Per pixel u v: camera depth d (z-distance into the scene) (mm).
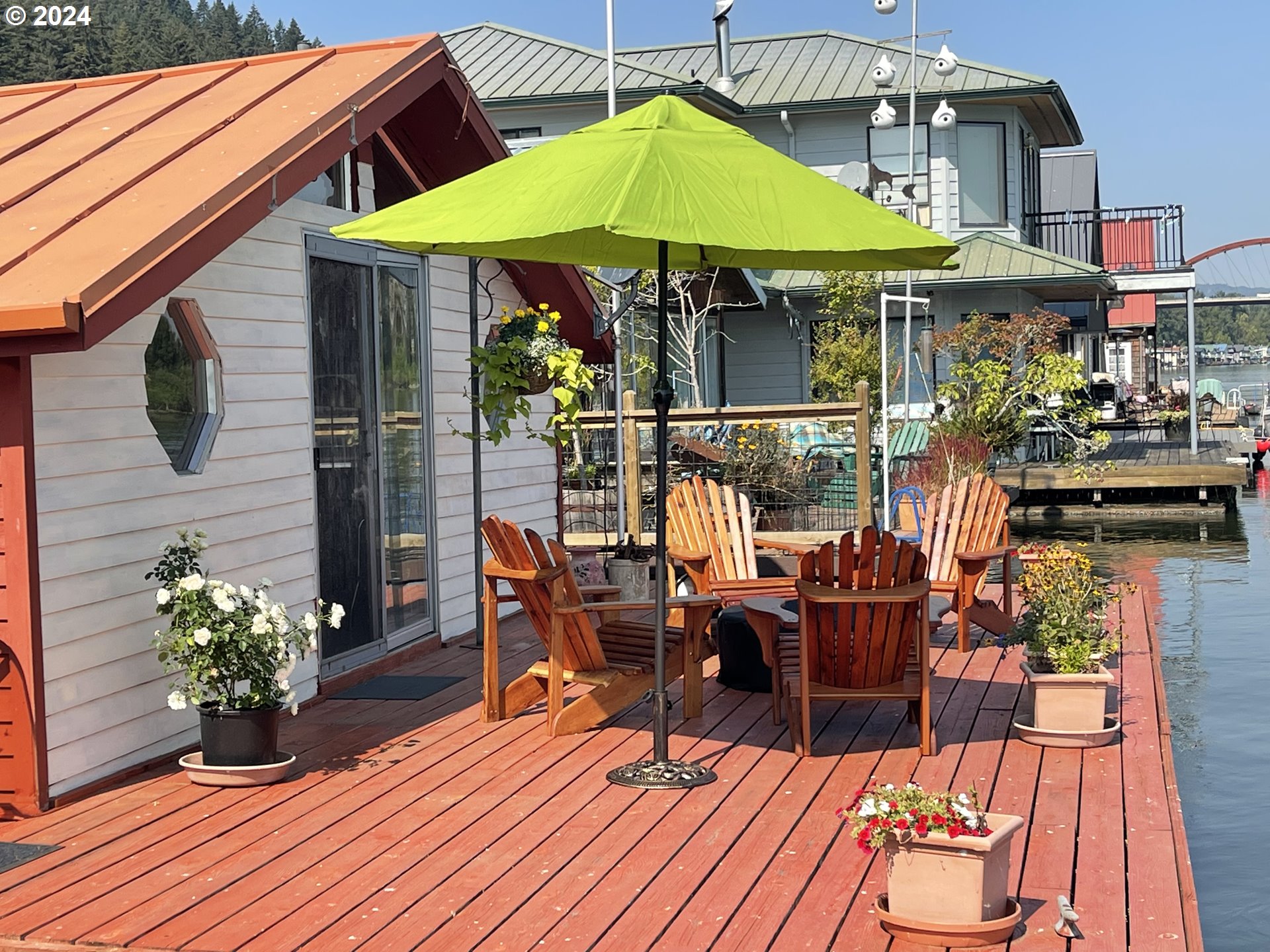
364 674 7719
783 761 5895
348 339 7699
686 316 19000
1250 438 27109
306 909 4195
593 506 13680
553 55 23781
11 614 5223
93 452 5551
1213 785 6781
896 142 23438
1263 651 9953
